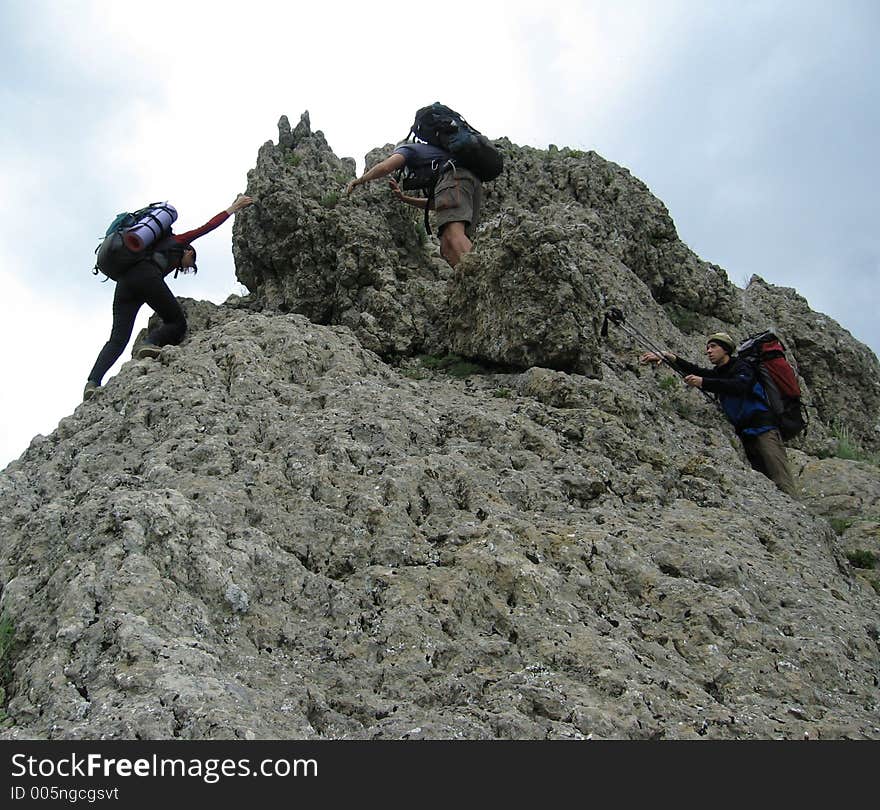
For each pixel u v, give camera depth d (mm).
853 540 9406
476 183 11438
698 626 6191
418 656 5574
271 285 11883
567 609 6066
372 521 6602
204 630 5484
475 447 7715
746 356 10242
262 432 7676
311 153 12773
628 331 11500
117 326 9664
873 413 14938
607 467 7957
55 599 5691
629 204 14289
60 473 7492
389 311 10969
